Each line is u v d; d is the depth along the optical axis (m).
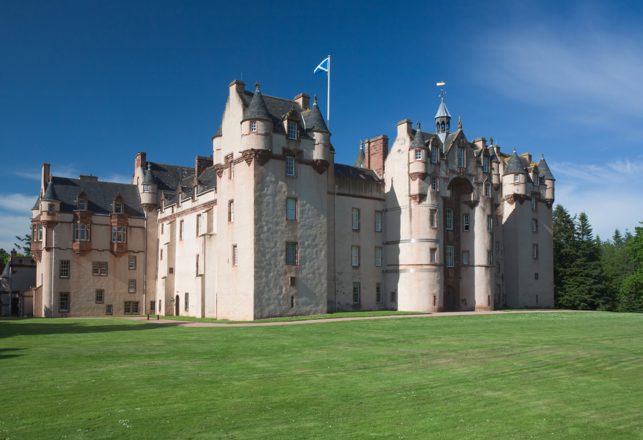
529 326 41.69
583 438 14.10
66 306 74.44
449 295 67.50
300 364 23.98
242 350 28.61
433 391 18.77
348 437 13.90
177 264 73.94
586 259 92.06
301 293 56.97
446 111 74.81
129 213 80.50
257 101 55.81
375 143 72.31
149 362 24.58
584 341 31.52
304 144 58.91
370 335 35.53
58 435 13.81
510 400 17.66
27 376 21.08
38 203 78.06
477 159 71.38
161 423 14.89
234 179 57.41
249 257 54.22
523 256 78.44
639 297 103.38
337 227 64.75
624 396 18.23
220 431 14.26
